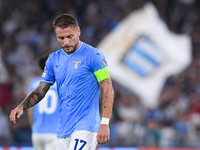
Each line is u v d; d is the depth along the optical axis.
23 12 61.06
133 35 37.69
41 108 22.50
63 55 15.98
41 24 59.75
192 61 55.75
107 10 60.69
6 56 53.19
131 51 37.31
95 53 15.50
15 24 59.19
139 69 37.12
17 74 49.06
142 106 42.91
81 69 15.48
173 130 40.50
